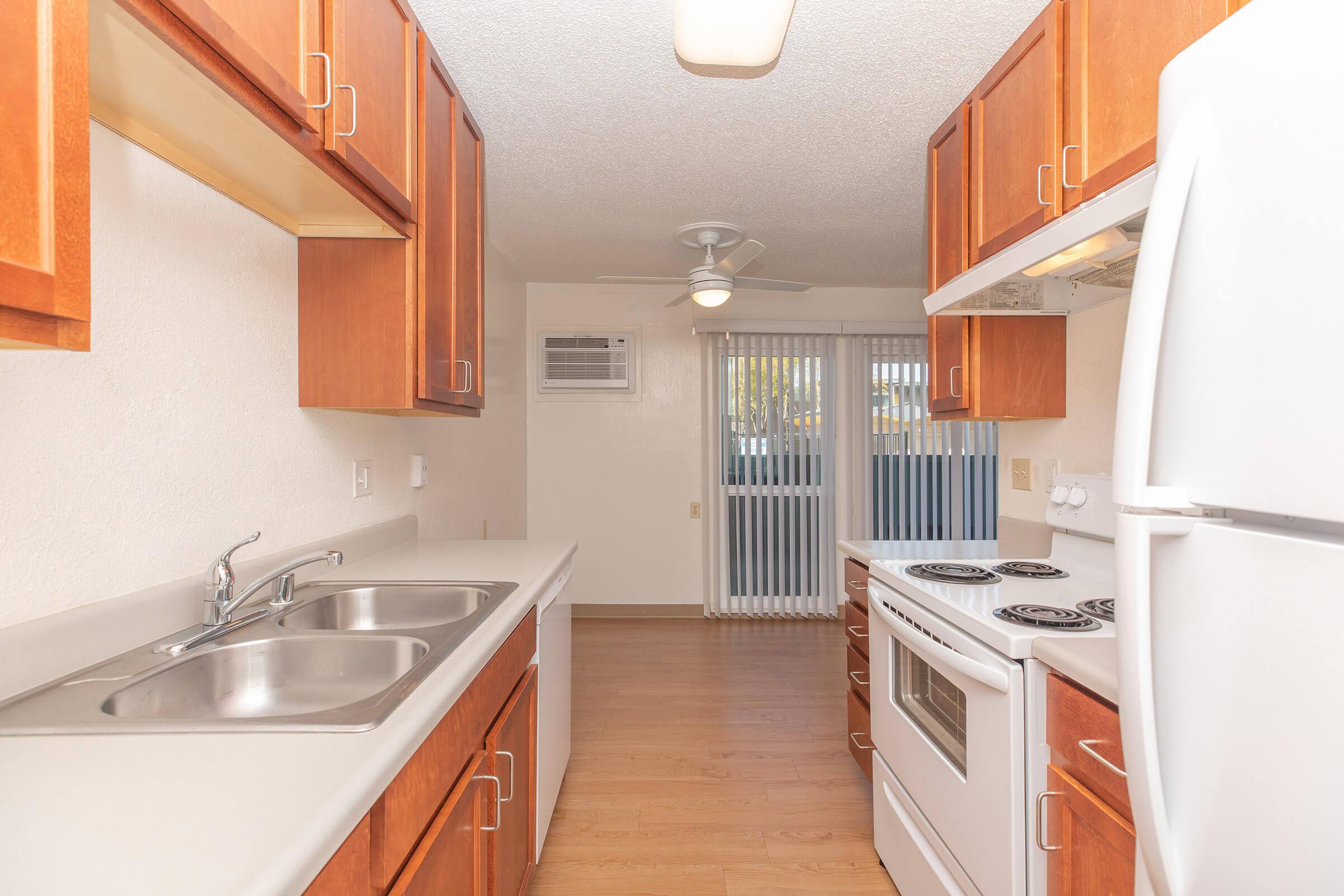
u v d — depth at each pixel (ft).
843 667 12.12
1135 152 4.15
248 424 4.87
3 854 1.82
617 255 12.95
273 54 3.34
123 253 3.73
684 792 7.73
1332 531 1.65
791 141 7.98
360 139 4.21
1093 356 6.55
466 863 3.70
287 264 5.30
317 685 3.93
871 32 5.86
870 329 15.52
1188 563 2.03
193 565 4.30
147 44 2.72
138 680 3.18
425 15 5.63
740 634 14.28
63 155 1.99
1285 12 1.71
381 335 5.38
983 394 6.89
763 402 15.75
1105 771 3.44
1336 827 1.57
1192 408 2.02
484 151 8.02
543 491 15.60
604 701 10.46
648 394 15.70
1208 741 1.96
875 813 6.52
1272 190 1.75
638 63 6.36
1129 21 4.22
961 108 6.46
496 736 4.27
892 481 15.80
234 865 1.79
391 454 7.55
